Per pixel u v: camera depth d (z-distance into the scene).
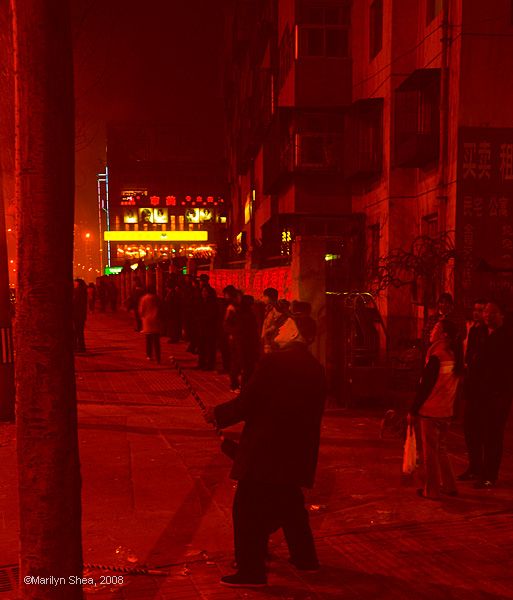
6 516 5.15
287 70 20.89
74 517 2.95
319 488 5.99
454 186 13.73
